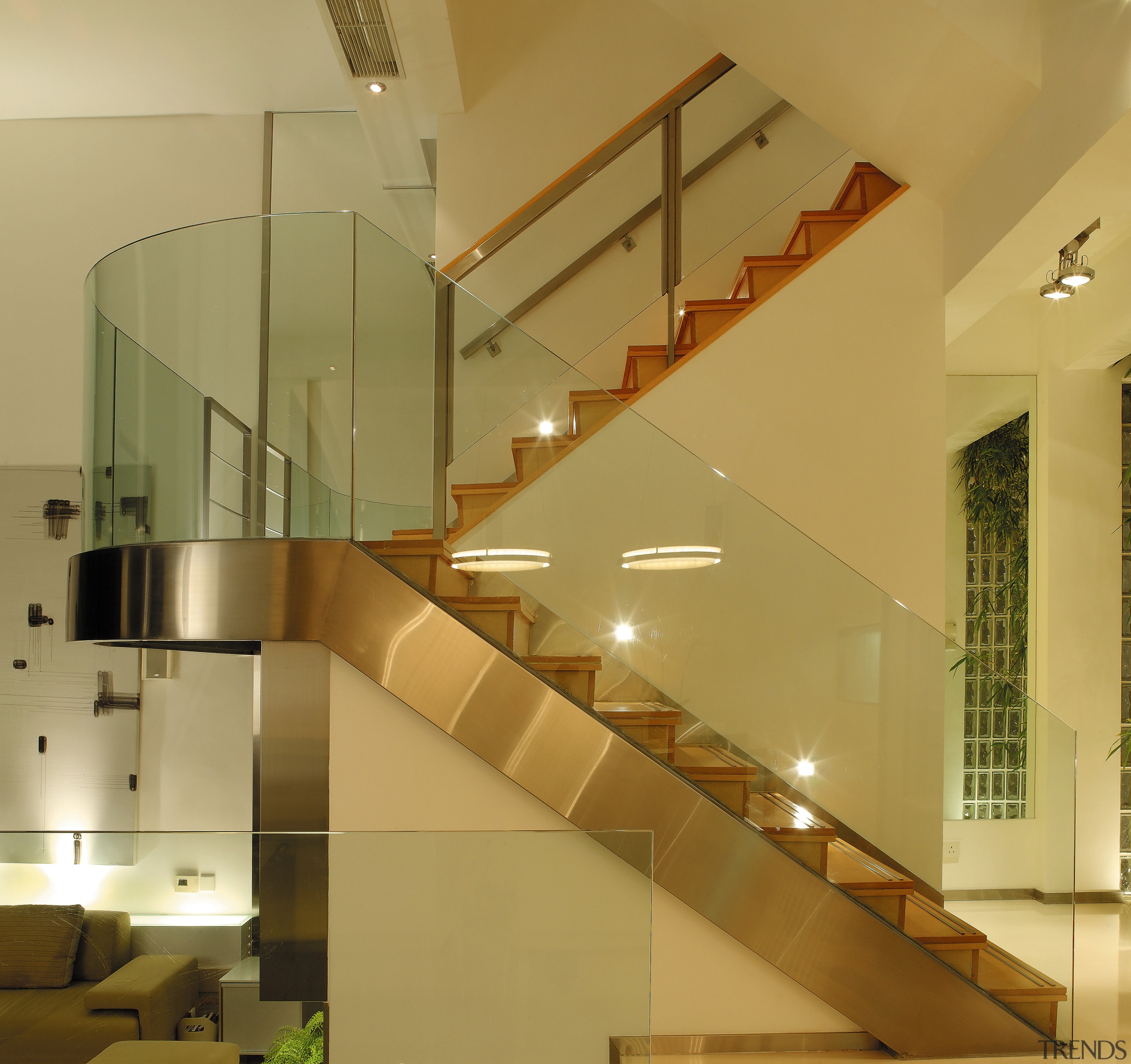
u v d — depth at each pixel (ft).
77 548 17.01
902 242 12.67
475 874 6.45
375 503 9.71
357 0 12.70
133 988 6.30
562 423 9.61
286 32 15.35
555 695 9.45
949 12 9.53
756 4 11.25
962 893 9.57
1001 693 9.72
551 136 16.17
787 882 9.42
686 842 9.39
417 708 9.48
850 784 9.59
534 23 16.30
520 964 6.44
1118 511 17.29
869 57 10.68
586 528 9.57
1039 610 17.49
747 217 14.03
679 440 12.62
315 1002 6.34
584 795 9.41
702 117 14.15
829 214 13.05
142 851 6.40
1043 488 17.46
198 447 10.17
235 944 6.36
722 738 9.51
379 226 17.81
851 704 9.64
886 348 12.62
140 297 10.60
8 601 16.84
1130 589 17.33
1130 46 7.97
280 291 10.04
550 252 14.23
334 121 17.95
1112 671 17.04
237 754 16.71
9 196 17.71
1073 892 9.62
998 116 10.37
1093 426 17.33
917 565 12.48
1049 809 9.62
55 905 6.38
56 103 17.39
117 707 16.67
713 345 12.71
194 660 16.85
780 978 9.53
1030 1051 9.46
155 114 17.87
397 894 6.41
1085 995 11.46
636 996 6.47
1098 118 8.50
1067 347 17.19
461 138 16.17
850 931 9.39
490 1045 6.41
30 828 16.53
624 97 16.21
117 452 10.67
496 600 9.57
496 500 9.64
